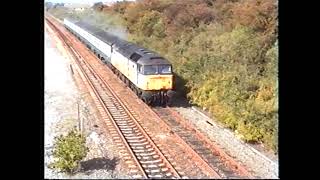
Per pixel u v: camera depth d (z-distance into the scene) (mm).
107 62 31922
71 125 16891
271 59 18672
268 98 16109
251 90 17297
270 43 20391
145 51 22266
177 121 17250
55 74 26719
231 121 16047
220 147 14203
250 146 14414
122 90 23359
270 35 20625
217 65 20578
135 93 22266
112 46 29219
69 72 27469
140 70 20500
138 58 21312
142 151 14000
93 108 19469
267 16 22953
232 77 18531
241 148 14219
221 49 21969
